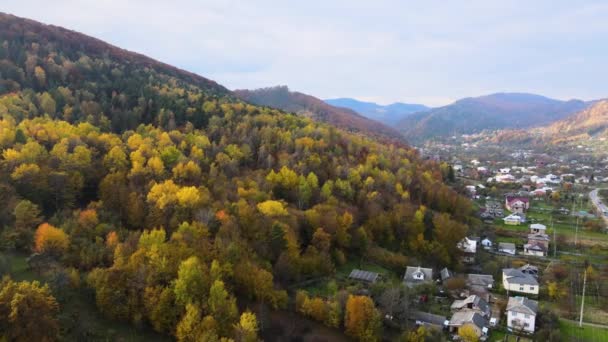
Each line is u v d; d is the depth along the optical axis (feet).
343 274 362.53
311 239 382.42
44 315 211.41
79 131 439.63
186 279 249.34
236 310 252.42
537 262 443.32
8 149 359.87
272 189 429.38
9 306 204.95
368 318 276.21
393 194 499.51
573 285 382.22
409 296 324.80
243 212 350.43
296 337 269.23
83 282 258.37
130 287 252.83
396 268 384.88
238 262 296.71
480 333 292.61
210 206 352.90
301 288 327.06
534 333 305.12
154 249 264.72
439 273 401.29
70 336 226.79
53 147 391.45
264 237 339.77
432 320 302.86
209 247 294.46
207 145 480.23
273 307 288.71
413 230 436.35
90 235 298.56
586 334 305.53
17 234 279.08
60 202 348.59
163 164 411.75
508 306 317.63
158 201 339.98
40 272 257.55
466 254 449.48
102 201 351.05
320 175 487.61
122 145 434.30
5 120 420.36
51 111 499.10
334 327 285.43
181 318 243.60
